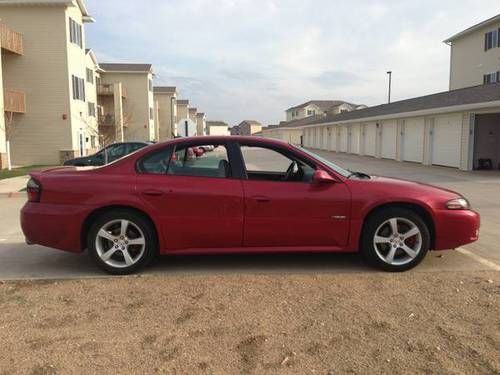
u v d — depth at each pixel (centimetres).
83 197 526
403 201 529
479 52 3716
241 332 375
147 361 331
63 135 2958
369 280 502
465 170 2116
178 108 7975
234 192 526
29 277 529
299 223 528
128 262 531
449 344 352
